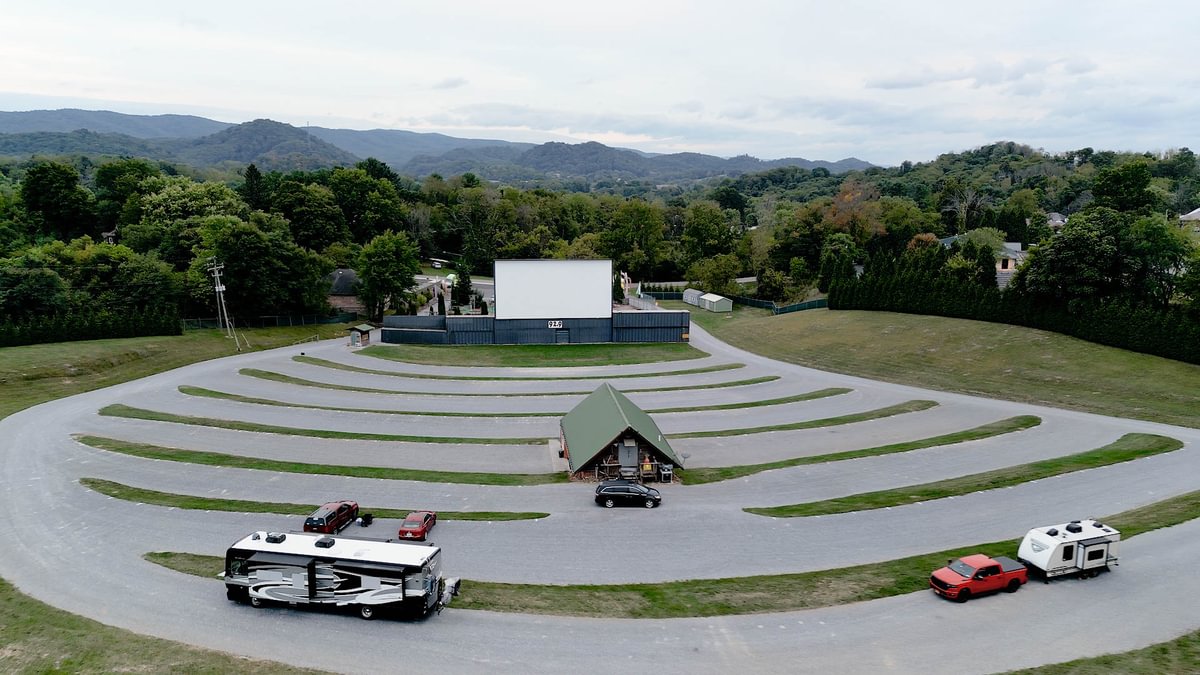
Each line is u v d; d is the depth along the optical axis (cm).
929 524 3219
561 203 18938
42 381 5694
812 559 2894
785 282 12000
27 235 10925
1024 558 2723
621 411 4000
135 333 7556
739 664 2161
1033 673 2083
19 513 3247
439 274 15125
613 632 2334
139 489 3572
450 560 2872
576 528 3212
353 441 4562
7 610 2391
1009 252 11906
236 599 2481
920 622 2383
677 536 3130
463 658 2189
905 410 5319
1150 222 6450
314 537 2569
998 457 4162
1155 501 3406
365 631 2331
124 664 2077
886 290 8875
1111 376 5722
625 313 9075
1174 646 2208
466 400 5862
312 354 7775
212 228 9775
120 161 14388
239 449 4288
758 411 5478
